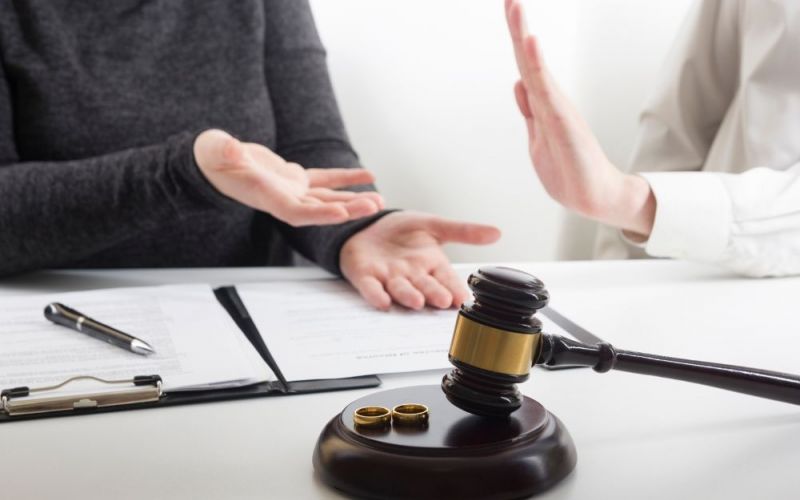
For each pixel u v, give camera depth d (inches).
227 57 48.5
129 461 17.2
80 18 46.4
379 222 37.1
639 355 17.1
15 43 44.7
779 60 47.8
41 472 16.6
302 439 18.5
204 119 47.3
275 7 50.8
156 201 34.5
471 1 56.1
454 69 56.7
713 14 52.7
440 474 14.7
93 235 35.9
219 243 48.4
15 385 21.2
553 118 32.7
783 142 47.6
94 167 36.4
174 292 30.9
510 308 16.0
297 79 50.3
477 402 16.2
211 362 23.0
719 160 52.6
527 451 15.4
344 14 55.9
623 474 16.4
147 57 47.1
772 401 20.9
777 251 37.3
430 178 57.8
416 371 23.4
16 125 45.3
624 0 58.6
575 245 60.8
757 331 28.2
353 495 15.3
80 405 20.1
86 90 45.3
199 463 17.1
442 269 32.9
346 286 34.2
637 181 37.0
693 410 20.2
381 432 15.8
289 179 34.9
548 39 57.7
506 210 58.9
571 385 22.1
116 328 26.1
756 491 15.7
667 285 35.9
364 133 57.1
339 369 23.2
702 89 54.3
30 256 36.5
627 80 60.0
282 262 53.4
